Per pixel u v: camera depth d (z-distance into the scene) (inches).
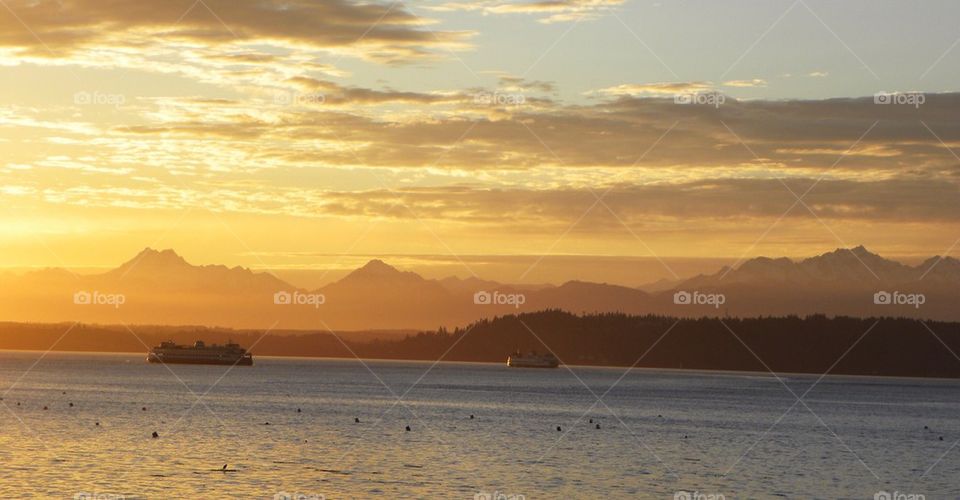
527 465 3489.2
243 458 3518.7
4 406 5969.5
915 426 5738.2
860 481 3363.7
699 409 6924.2
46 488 2824.8
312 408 6309.1
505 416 5841.5
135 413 5546.3
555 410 6476.4
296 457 3582.7
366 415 5733.3
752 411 6835.6
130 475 3065.9
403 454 3740.2
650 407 7027.6
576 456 3782.0
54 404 6195.9
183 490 2824.8
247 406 6373.0
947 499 3056.1
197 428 4653.1
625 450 4020.7
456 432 4682.6
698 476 3336.6
